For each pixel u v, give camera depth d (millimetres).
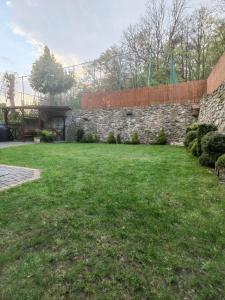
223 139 5512
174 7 20266
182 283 1875
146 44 21062
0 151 9773
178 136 12258
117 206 3312
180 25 20172
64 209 3227
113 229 2682
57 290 1805
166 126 12711
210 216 3006
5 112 17797
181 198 3619
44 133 15672
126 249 2299
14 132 17688
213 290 1807
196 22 19250
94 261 2129
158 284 1864
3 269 2051
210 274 1967
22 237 2549
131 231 2635
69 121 17281
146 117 13492
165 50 20438
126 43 21688
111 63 21656
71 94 22594
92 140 15352
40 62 22781
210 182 4418
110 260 2145
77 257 2193
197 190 3986
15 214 3096
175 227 2727
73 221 2877
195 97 11758
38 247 2369
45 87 22828
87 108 16453
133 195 3740
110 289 1815
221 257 2178
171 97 12609
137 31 21453
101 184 4344
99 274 1968
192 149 7559
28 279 1919
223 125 7160
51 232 2637
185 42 19906
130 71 20688
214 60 17672
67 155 8289
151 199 3578
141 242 2420
